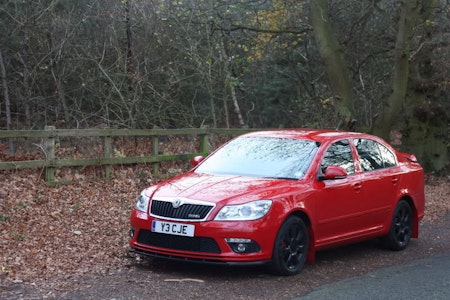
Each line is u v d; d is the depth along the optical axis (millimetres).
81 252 8273
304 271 7859
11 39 18656
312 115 24047
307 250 7789
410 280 7586
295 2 19438
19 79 20047
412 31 16328
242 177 7984
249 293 6738
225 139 16328
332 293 6863
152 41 19531
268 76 30734
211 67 20484
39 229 9195
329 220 8086
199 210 7199
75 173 12375
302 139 8688
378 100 24438
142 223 7523
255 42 20953
